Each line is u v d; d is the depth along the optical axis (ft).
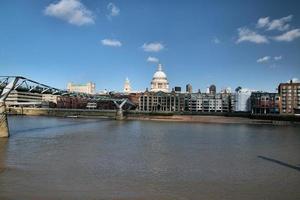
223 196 99.35
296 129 429.38
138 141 242.58
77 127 397.19
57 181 111.14
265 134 338.95
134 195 97.96
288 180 120.47
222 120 642.22
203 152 188.65
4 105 253.65
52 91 361.51
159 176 122.62
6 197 92.68
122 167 137.80
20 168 130.72
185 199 95.61
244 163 154.71
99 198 94.07
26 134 282.77
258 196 100.12
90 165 140.36
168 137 281.54
